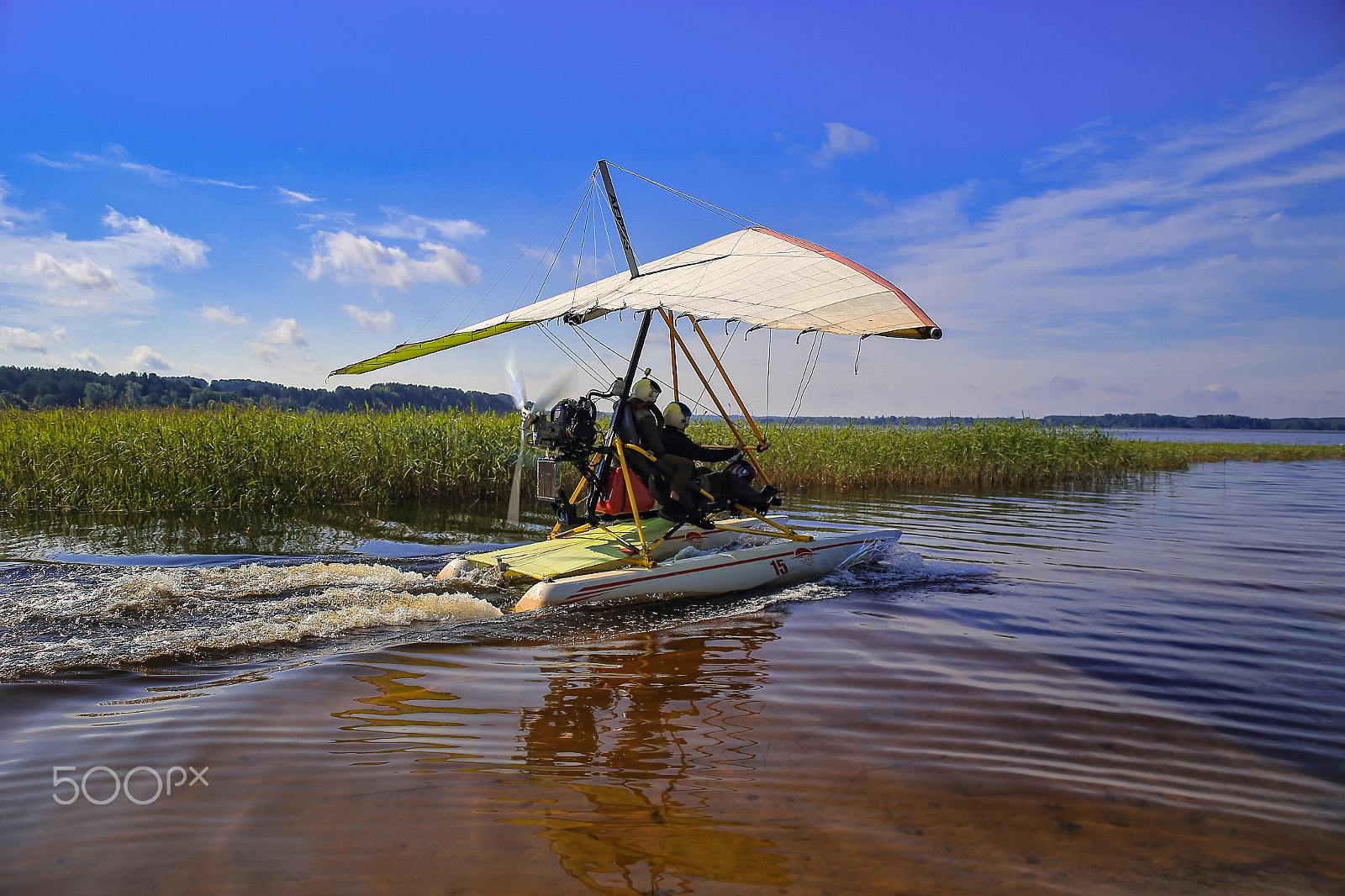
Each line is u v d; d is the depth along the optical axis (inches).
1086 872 85.0
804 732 123.8
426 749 115.1
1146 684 149.9
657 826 93.7
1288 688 148.9
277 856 85.7
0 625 171.8
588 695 139.8
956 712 133.6
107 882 80.2
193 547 276.1
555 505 266.8
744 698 139.0
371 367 287.1
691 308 206.1
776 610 209.2
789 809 98.4
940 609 211.2
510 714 130.2
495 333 265.6
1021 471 679.7
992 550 314.3
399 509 396.8
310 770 107.3
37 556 251.4
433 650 165.8
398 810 96.6
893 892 80.1
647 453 241.9
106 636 165.8
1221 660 166.2
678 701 137.3
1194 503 519.2
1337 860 88.6
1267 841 92.7
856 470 602.5
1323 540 348.8
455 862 84.7
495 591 219.6
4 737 116.0
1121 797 103.5
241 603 194.4
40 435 395.2
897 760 114.0
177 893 78.2
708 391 265.3
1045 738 122.9
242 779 104.3
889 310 203.0
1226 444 1694.1
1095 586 244.2
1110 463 794.8
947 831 93.5
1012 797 102.8
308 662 154.2
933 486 624.4
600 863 85.0
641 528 251.1
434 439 444.5
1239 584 247.4
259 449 407.5
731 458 265.1
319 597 201.3
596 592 208.1
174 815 94.3
